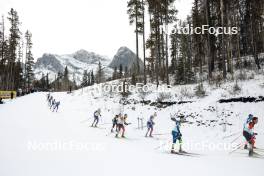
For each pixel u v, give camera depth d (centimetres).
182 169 732
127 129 1675
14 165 685
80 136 1268
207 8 2822
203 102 1886
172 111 1941
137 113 2139
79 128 1566
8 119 1683
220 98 1828
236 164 816
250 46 3625
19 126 1409
